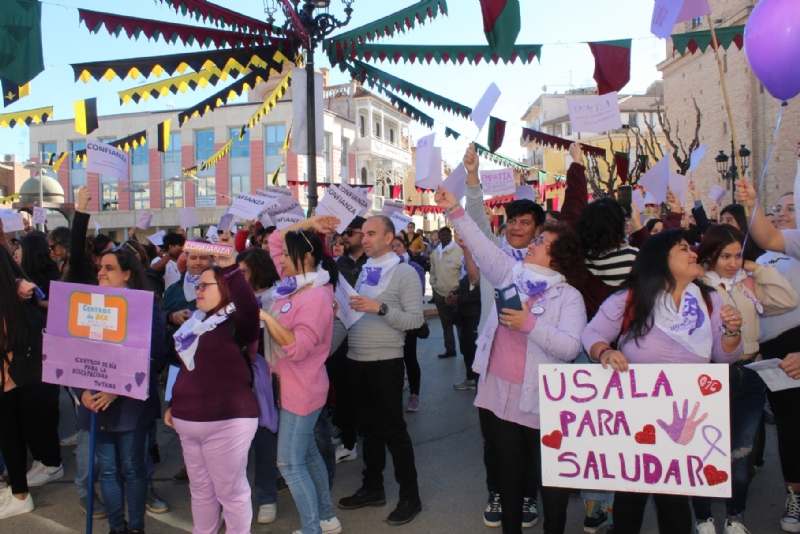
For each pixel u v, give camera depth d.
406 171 41.94
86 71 5.08
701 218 4.88
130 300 3.27
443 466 5.06
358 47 5.92
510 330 3.14
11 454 4.20
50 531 3.99
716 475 2.63
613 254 3.63
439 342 10.80
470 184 4.04
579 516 4.12
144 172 31.95
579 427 2.77
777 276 3.50
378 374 4.02
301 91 6.16
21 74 3.97
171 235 6.95
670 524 2.79
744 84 21.62
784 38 3.02
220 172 31.00
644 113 40.41
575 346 2.88
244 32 5.35
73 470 5.11
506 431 3.20
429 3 5.14
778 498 4.32
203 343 3.12
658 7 3.68
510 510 3.19
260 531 4.00
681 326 2.72
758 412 3.60
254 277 4.25
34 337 4.16
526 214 4.00
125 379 3.29
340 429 5.30
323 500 3.76
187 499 4.55
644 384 2.70
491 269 3.42
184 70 5.50
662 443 2.68
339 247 6.42
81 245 3.90
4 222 7.50
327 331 3.52
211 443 3.13
